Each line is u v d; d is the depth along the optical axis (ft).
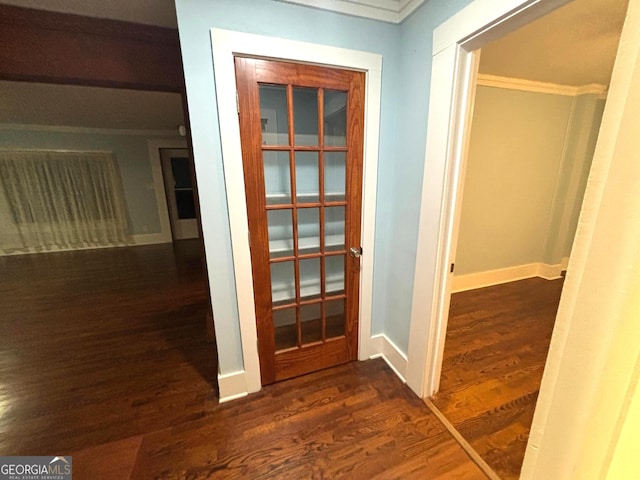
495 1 3.32
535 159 10.16
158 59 5.71
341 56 4.76
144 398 5.58
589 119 9.96
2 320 8.69
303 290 5.95
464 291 10.44
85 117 13.51
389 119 5.47
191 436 4.78
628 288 1.73
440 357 5.42
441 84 4.22
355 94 5.09
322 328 6.22
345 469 4.24
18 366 6.53
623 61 1.74
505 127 9.34
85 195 16.87
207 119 4.31
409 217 5.40
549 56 6.88
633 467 1.82
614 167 1.75
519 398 5.52
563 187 10.75
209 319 7.36
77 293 10.71
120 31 5.40
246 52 4.23
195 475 4.17
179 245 18.51
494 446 4.56
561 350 2.24
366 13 4.77
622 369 1.78
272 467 4.27
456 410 5.26
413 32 4.80
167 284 11.62
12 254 16.08
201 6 3.94
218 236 4.81
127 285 11.51
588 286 1.92
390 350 6.49
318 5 4.46
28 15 4.94
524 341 7.37
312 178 5.47
